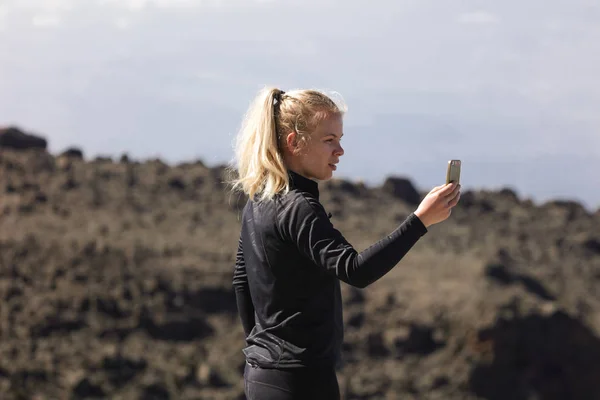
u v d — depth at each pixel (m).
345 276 6.19
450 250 79.81
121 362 55.12
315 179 6.74
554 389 58.94
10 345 55.06
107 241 69.88
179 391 53.66
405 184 96.56
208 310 63.34
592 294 78.69
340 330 6.75
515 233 92.69
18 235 69.38
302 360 6.55
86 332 58.09
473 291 65.00
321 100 6.62
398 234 6.23
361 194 93.69
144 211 79.19
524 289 68.38
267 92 6.71
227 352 58.44
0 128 90.31
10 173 82.25
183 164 90.88
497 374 58.94
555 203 103.56
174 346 58.75
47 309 58.97
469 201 99.38
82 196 80.06
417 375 58.47
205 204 81.75
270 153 6.60
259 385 6.66
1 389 50.56
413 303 64.38
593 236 92.94
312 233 6.33
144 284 63.53
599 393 60.28
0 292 60.41
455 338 60.62
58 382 52.28
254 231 6.64
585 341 61.97
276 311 6.63
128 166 87.56
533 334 60.75
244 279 7.05
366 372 57.94
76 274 63.25
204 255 69.75
